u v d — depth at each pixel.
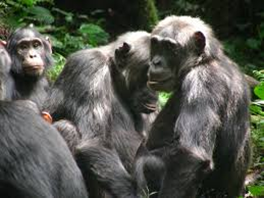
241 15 26.89
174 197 12.06
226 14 26.75
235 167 13.30
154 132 13.41
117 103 14.40
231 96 12.91
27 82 16.77
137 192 12.92
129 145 14.22
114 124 14.23
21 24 20.91
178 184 12.09
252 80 19.05
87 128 13.70
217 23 26.80
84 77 14.07
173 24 13.26
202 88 12.62
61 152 10.38
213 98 12.59
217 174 13.29
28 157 9.88
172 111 13.26
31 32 17.06
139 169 13.02
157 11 26.88
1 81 11.76
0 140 9.80
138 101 14.54
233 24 26.80
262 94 15.27
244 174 13.54
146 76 14.40
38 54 16.94
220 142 12.93
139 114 14.94
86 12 26.84
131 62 14.34
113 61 14.43
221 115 12.70
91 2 26.72
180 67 13.12
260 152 15.90
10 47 16.78
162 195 12.14
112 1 26.53
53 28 22.50
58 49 21.14
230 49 25.06
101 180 13.24
